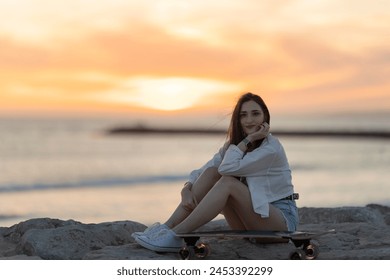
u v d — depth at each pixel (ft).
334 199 84.48
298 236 14.92
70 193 95.30
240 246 17.13
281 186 16.11
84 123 406.82
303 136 355.15
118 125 394.52
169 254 16.06
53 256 16.75
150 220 68.28
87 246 17.39
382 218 24.34
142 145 237.86
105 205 81.10
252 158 15.51
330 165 151.94
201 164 160.15
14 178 120.06
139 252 16.10
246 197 15.53
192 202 16.20
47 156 176.04
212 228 20.36
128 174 129.08
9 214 73.92
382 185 105.60
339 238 18.16
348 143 284.20
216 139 309.01
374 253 16.19
